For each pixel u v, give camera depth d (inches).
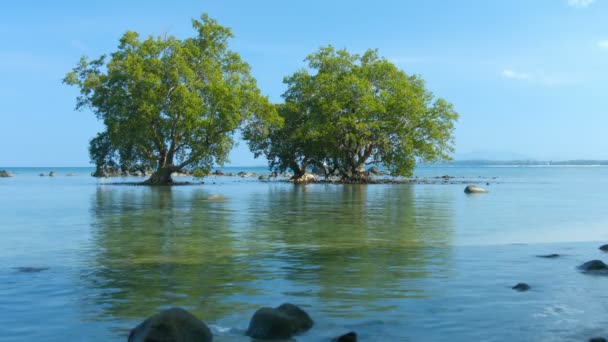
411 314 272.7
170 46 1971.0
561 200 1172.5
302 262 414.9
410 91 2426.2
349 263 410.0
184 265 403.9
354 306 288.4
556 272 371.6
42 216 800.9
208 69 2010.3
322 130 2381.9
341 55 2613.2
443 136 2508.6
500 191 1579.7
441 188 1860.2
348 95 2379.4
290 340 236.7
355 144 2511.1
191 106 1882.4
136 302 298.2
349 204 1067.9
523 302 293.4
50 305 292.4
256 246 498.3
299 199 1232.2
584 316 267.0
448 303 292.5
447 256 439.5
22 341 235.9
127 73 1873.8
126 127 1889.8
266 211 895.1
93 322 262.8
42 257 438.6
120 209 935.0
